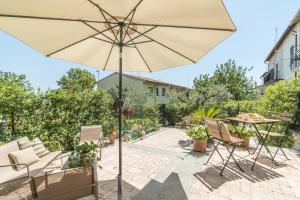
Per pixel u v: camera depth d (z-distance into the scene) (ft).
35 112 15.69
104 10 6.13
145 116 36.73
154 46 9.04
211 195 9.95
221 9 5.14
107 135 22.99
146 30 7.77
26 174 9.61
